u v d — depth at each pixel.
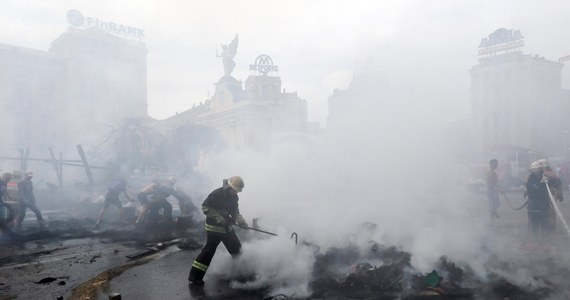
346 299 4.35
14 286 4.96
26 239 8.41
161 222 10.39
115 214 11.85
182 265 6.05
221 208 5.17
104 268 5.88
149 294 4.59
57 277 5.39
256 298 4.43
